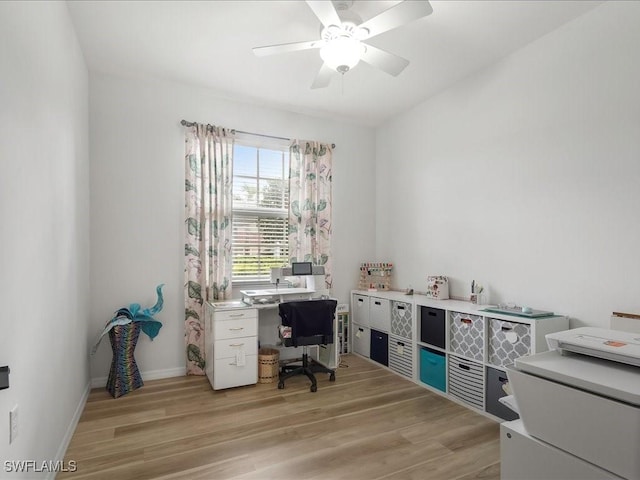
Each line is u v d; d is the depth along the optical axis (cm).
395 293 383
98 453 207
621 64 218
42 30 168
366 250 440
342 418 253
